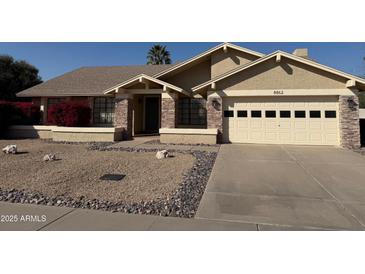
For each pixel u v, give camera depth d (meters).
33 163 8.38
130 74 21.44
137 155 9.97
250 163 8.59
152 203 4.97
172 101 14.95
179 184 6.19
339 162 8.80
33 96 19.59
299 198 5.32
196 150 11.19
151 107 19.50
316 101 12.91
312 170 7.67
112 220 4.26
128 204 4.91
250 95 13.32
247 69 13.35
